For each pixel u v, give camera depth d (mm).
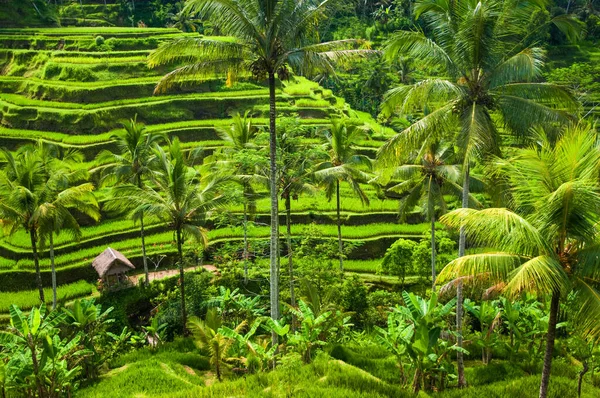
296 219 37125
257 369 18203
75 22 76438
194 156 32156
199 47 16609
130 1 83312
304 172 23938
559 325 18266
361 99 63844
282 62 16766
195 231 23281
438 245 31719
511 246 11336
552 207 10828
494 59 15984
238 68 17281
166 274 32594
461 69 16328
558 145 11188
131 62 53062
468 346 20922
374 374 17422
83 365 19547
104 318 27234
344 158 27672
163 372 18391
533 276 10211
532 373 18266
